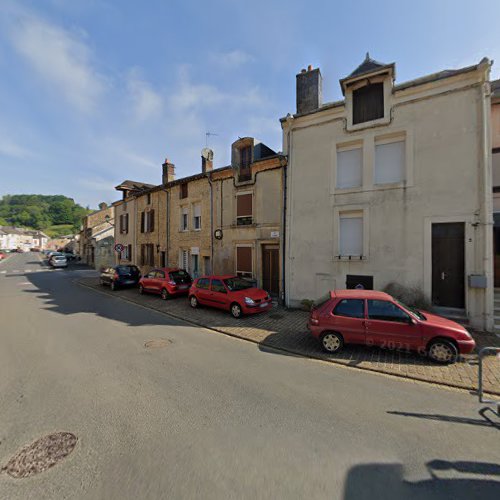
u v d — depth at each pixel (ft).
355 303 20.33
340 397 14.20
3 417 12.37
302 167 34.68
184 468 9.38
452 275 26.58
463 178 25.66
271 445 10.54
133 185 79.41
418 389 15.15
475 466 9.50
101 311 34.73
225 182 46.19
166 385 15.38
